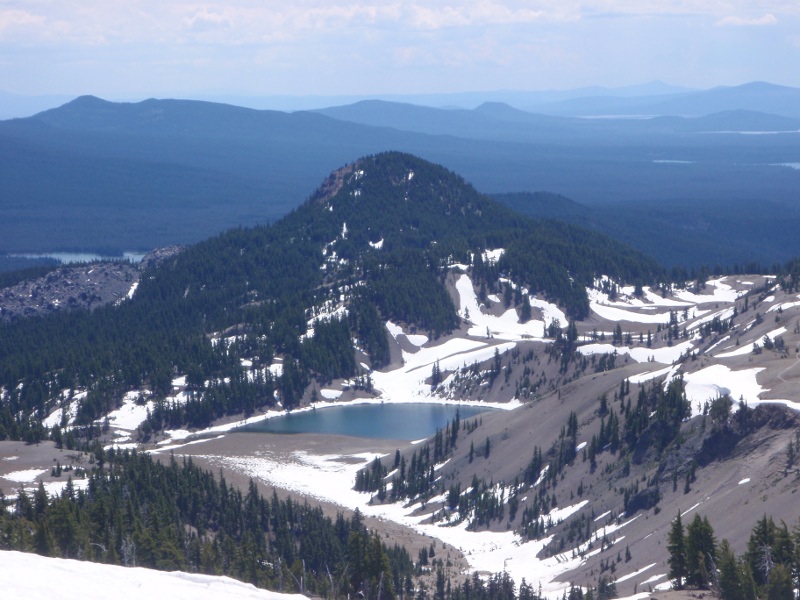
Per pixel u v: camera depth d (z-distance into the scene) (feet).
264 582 540.11
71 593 253.65
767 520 460.96
